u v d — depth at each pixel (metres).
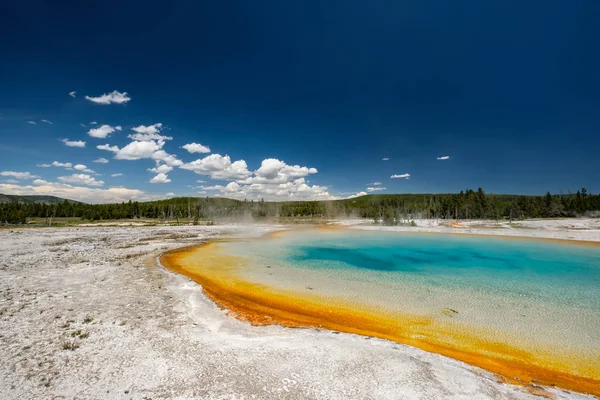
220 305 13.34
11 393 6.63
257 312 12.65
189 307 12.68
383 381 7.47
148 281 16.56
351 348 9.22
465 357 9.09
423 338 10.38
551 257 26.50
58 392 6.74
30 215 87.12
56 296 13.37
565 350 9.52
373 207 108.25
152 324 10.66
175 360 8.25
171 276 17.97
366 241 38.88
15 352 8.38
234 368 7.93
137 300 13.26
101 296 13.62
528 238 39.88
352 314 12.62
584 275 19.66
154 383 7.18
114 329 10.12
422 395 6.95
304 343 9.52
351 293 15.55
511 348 9.66
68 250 26.38
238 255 27.09
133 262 22.11
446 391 7.13
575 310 13.00
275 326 11.06
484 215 81.50
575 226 48.47
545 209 82.00
